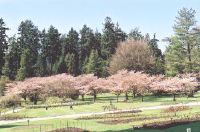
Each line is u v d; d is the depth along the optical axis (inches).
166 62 4852.4
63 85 4037.9
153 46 5974.4
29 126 2208.4
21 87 3914.9
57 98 3860.7
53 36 6338.6
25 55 5187.0
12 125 2347.4
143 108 2866.6
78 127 2011.6
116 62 4776.1
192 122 1889.8
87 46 6412.4
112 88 3833.7
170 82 3663.9
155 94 4170.8
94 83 4013.3
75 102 3651.6
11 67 5462.6
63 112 2947.8
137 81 3779.5
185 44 4584.2
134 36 6692.9
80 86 4124.0
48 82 4030.5
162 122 1902.1
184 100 3358.8
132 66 4694.9
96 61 5265.8
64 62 5723.4
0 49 5689.0
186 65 4480.8
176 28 4608.8
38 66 5679.1
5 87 4249.5
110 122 2145.7
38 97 4005.9
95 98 4111.7
